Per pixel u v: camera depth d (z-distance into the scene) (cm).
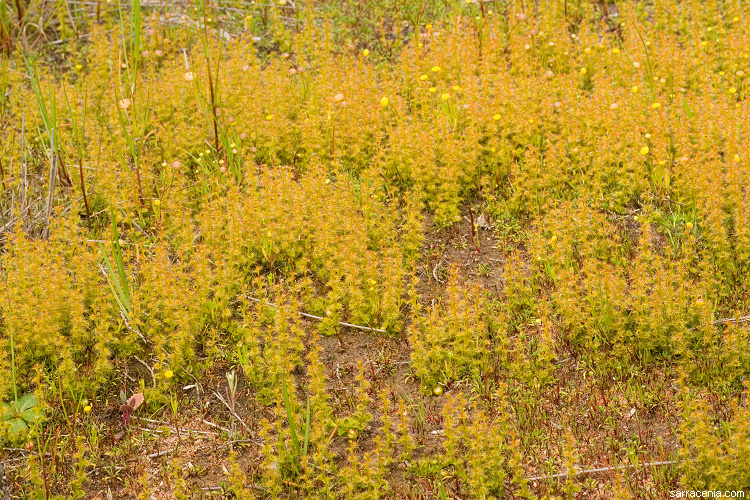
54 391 158
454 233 182
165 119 201
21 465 153
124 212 185
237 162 192
